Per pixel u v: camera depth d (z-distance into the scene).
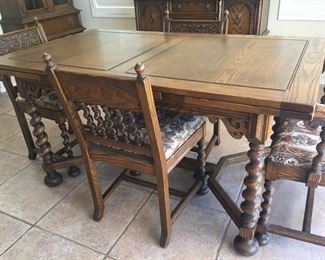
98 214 1.55
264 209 1.29
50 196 1.76
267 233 1.37
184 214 1.57
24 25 3.07
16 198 1.76
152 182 1.72
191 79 1.14
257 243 1.34
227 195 1.50
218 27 1.96
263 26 2.74
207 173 1.73
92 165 1.42
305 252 1.33
